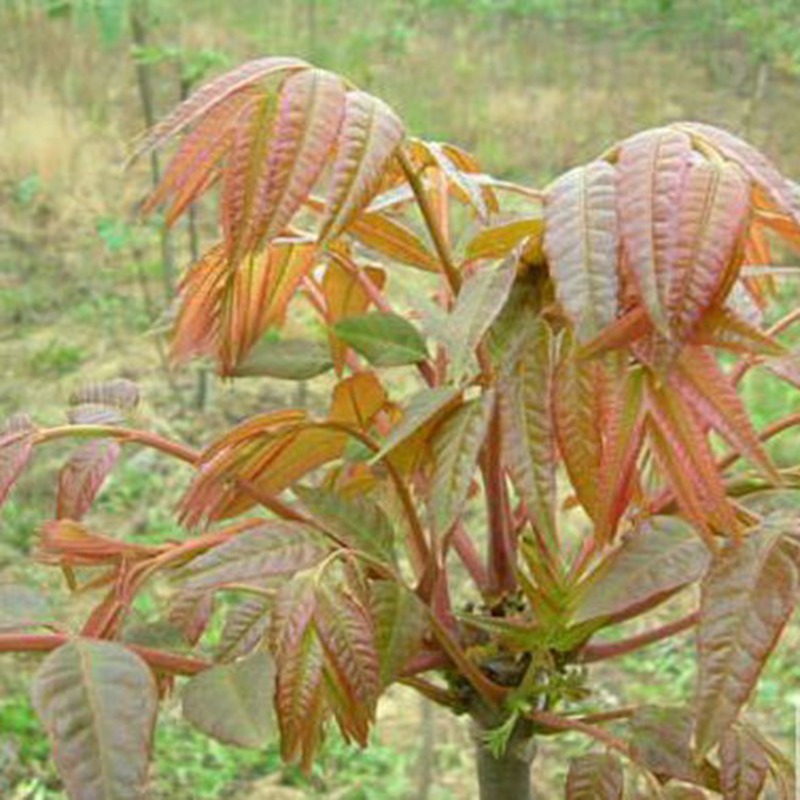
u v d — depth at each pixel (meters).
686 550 0.55
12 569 2.22
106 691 0.47
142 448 2.57
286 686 0.52
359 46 4.05
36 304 3.16
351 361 0.74
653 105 4.16
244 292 0.69
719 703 0.50
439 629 0.60
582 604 0.55
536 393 0.54
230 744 0.49
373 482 0.70
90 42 4.04
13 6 4.10
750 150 0.50
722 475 0.64
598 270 0.48
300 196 0.50
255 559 0.55
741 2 4.15
